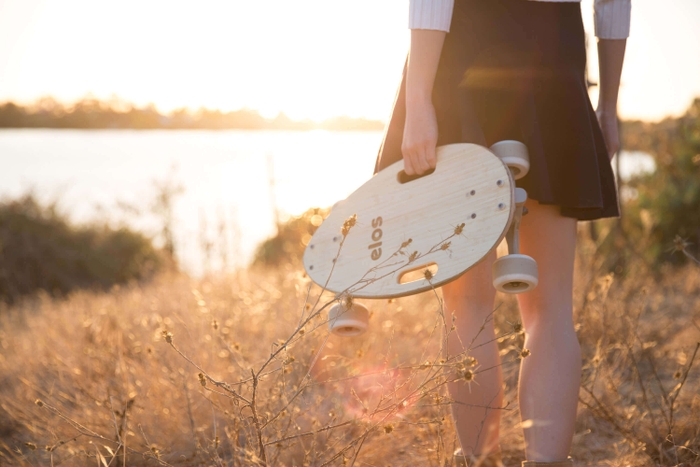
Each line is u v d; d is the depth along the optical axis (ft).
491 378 5.06
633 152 21.94
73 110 209.67
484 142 4.86
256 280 14.74
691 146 20.20
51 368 9.38
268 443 4.98
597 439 6.47
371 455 5.89
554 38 4.97
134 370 7.99
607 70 5.67
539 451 4.74
